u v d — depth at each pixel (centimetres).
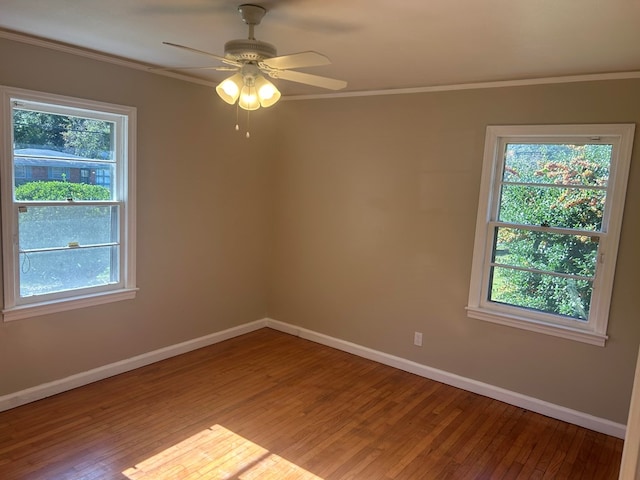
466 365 372
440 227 375
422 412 335
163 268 393
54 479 244
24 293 314
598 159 313
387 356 415
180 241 403
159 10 225
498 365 356
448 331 379
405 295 400
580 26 216
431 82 355
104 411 315
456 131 360
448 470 270
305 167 452
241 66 215
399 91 385
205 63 343
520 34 232
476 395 364
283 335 481
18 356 312
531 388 343
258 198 469
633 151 294
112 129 349
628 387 307
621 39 231
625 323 304
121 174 356
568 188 324
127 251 363
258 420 314
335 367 407
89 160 338
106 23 250
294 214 466
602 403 316
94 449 272
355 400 349
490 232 357
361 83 370
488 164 347
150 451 273
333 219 438
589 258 320
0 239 294
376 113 400
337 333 448
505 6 196
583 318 326
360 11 210
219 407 329
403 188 392
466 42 250
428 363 392
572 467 277
